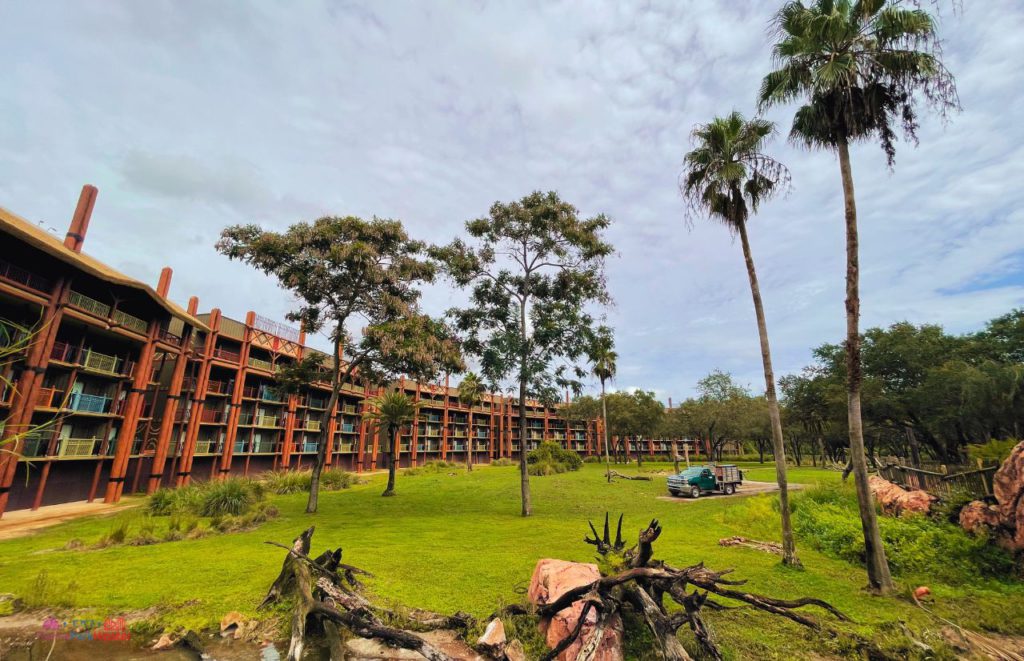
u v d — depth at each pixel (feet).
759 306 39.81
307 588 24.04
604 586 21.75
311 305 70.33
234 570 32.35
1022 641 22.88
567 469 149.59
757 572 33.40
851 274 33.17
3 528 54.29
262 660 20.86
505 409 273.54
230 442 123.44
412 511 67.72
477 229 68.80
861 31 33.47
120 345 94.38
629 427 200.75
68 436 80.79
